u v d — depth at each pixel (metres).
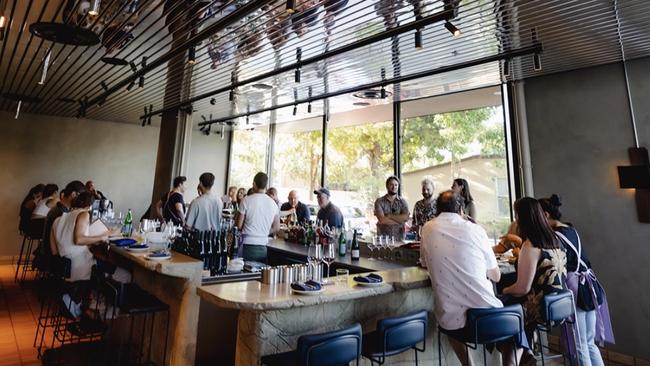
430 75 4.14
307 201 7.13
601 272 3.49
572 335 2.55
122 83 4.71
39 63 4.36
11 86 5.38
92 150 7.78
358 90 4.84
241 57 3.99
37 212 5.27
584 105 3.72
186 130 6.17
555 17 2.84
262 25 3.26
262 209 3.71
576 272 2.64
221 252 2.86
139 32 3.49
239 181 8.71
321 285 2.00
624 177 3.38
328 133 6.62
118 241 3.06
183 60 4.16
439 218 2.34
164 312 2.81
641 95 3.39
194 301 2.51
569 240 2.68
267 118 7.09
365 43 3.42
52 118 7.43
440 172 5.00
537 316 2.36
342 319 2.20
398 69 4.18
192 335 2.50
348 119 6.32
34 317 4.00
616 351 3.37
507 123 4.38
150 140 8.45
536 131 4.04
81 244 3.03
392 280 2.27
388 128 5.68
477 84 4.46
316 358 1.58
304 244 4.31
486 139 4.57
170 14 3.11
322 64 4.08
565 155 3.81
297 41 3.57
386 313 2.42
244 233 3.66
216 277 2.64
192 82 4.90
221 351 2.76
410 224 4.61
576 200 3.69
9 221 6.96
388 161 5.61
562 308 2.37
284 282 2.10
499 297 2.78
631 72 3.47
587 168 3.65
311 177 7.14
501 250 3.38
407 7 2.88
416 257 3.11
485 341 2.05
